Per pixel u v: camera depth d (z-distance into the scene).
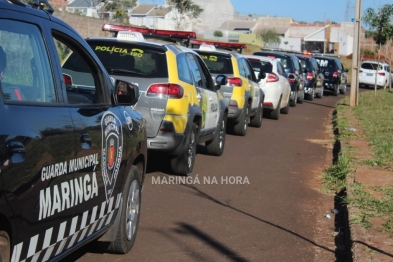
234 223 7.32
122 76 8.47
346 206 7.77
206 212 7.72
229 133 14.94
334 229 7.37
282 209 8.12
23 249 3.74
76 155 4.37
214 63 13.80
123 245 5.79
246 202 8.36
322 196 9.02
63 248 4.40
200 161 11.04
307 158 12.26
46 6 5.05
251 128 16.62
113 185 5.22
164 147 8.55
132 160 5.75
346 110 22.22
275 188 9.33
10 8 4.00
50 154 3.97
